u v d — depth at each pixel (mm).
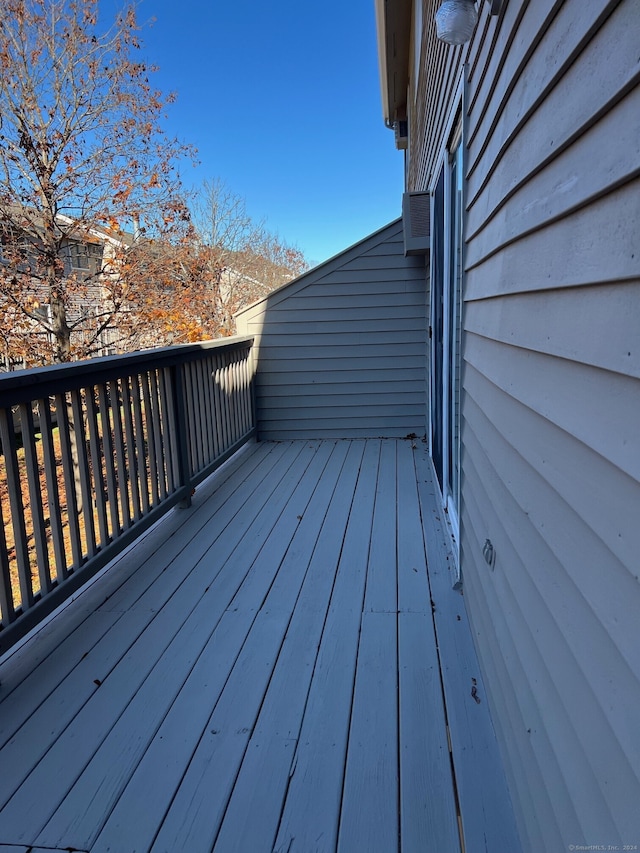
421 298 5254
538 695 1124
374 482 4078
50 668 1993
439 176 3426
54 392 2186
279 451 5094
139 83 8523
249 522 3352
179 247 9461
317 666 1969
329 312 5352
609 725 759
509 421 1443
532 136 1161
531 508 1205
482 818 1344
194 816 1379
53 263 8211
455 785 1443
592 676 826
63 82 8031
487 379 1779
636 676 679
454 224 2961
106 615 2344
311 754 1566
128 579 2664
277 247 21344
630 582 703
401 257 5223
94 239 8609
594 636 822
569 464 955
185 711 1758
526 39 1202
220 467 4539
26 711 1773
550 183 1037
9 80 7699
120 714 1752
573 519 929
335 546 2982
